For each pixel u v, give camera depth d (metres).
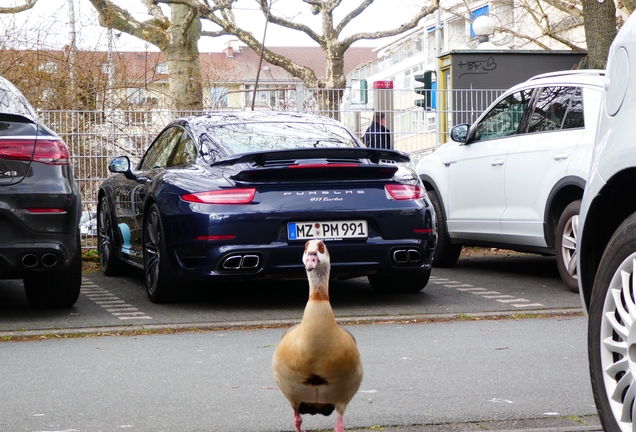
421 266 7.09
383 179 7.04
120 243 8.83
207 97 20.33
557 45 30.42
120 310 7.17
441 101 13.07
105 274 9.62
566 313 6.96
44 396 4.50
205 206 6.68
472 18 26.91
